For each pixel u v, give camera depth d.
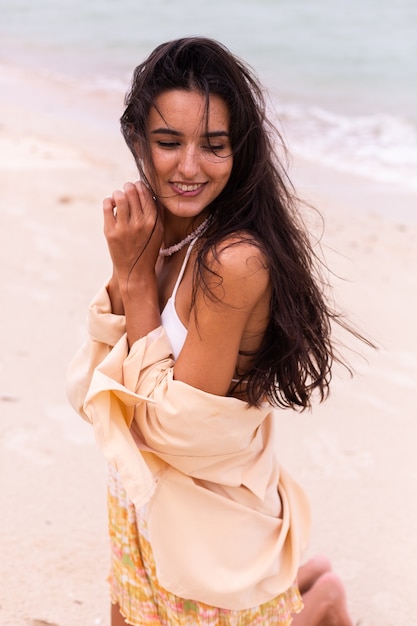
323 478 4.08
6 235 7.10
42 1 29.30
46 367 4.99
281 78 15.05
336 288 6.36
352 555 3.59
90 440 4.30
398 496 3.95
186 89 2.13
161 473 2.33
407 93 13.95
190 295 2.29
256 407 2.28
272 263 2.14
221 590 2.31
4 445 4.23
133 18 24.00
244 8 25.20
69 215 7.69
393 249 7.34
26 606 3.22
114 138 11.30
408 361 5.23
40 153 10.02
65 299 5.91
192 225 2.35
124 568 2.54
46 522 3.69
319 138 11.34
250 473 2.38
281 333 2.25
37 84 15.45
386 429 4.48
